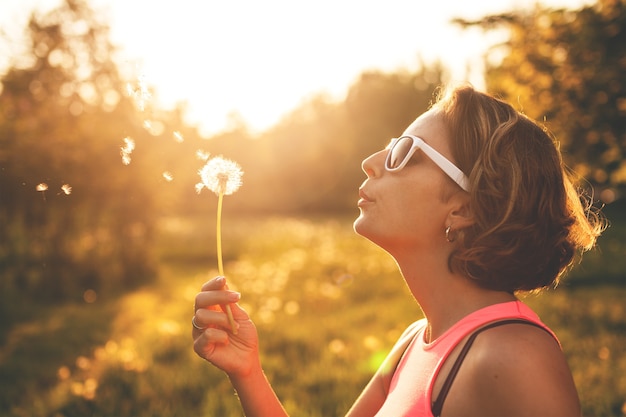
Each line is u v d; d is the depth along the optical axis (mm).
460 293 1289
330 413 4609
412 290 1361
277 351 6367
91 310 10055
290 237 20906
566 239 1358
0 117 8359
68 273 11094
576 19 6844
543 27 7168
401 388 1276
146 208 12516
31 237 10078
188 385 5234
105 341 7777
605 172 7352
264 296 9500
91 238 12000
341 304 9070
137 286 12836
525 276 1269
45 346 7512
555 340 1124
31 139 8156
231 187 1450
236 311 1526
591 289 9984
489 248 1233
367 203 1378
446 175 1304
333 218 38031
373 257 13531
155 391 5168
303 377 5316
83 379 5691
